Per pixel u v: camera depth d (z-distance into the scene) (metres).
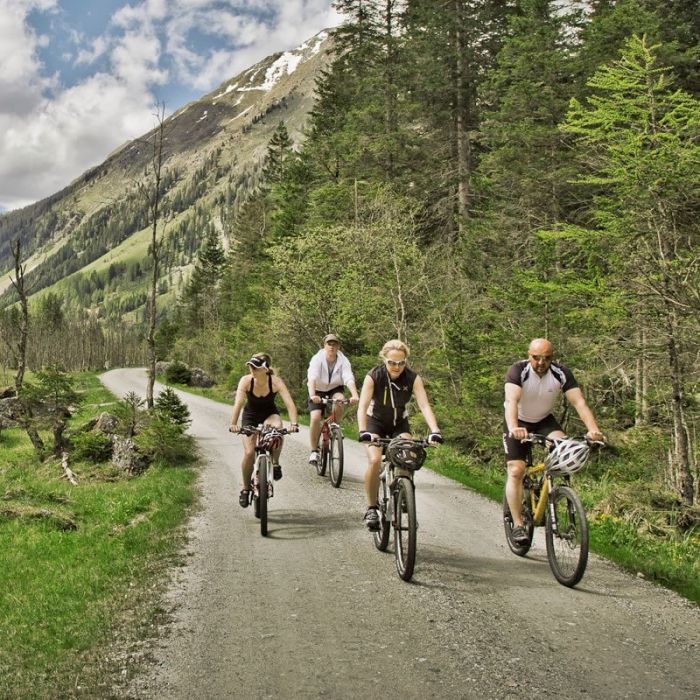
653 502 9.62
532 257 14.80
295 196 40.19
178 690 3.97
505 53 22.14
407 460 5.90
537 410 6.23
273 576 6.14
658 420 12.75
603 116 10.81
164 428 15.07
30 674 4.37
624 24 19.20
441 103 29.14
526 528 6.41
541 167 20.25
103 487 13.27
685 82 19.72
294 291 25.66
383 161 30.66
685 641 4.59
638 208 10.78
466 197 26.39
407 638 4.64
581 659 4.30
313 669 4.19
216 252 87.00
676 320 10.38
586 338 12.24
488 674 4.09
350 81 38.00
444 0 28.22
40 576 6.99
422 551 6.87
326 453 11.36
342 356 10.88
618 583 5.85
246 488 8.27
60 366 18.88
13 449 23.67
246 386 7.97
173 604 5.50
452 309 18.81
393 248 21.77
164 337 92.12
